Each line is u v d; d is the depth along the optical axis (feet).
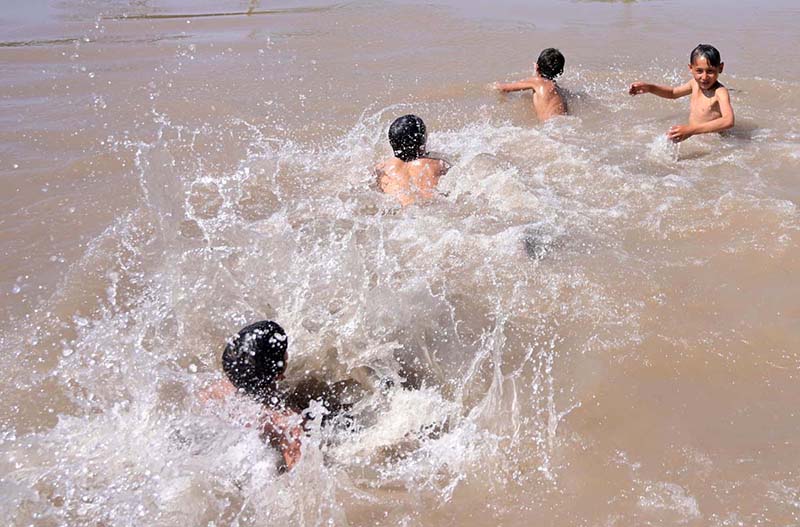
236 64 27.27
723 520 8.73
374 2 36.86
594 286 13.15
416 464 9.91
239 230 15.16
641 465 9.61
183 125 21.31
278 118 21.88
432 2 36.73
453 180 17.02
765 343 11.57
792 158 17.78
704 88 19.45
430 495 9.41
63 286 13.71
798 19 31.32
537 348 11.80
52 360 11.85
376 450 10.19
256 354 10.33
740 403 10.50
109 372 11.56
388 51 28.66
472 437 10.25
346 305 12.60
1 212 16.40
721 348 11.52
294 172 18.31
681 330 11.96
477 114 21.98
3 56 28.66
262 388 10.50
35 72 26.58
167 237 15.08
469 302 12.87
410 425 10.59
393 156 18.85
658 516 8.86
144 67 27.04
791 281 13.01
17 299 13.37
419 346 11.93
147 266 14.28
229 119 21.79
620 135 19.93
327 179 17.95
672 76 24.81
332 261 13.53
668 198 16.02
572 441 10.04
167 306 13.03
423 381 11.31
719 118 18.52
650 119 21.03
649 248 14.33
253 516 9.12
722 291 12.87
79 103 23.26
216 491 9.40
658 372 11.17
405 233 15.11
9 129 21.06
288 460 9.75
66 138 20.44
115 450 10.05
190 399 10.84
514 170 17.15
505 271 13.67
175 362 11.71
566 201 16.22
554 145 19.04
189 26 33.27
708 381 10.93
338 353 11.80
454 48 28.84
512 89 22.49
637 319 12.30
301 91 24.21
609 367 11.30
